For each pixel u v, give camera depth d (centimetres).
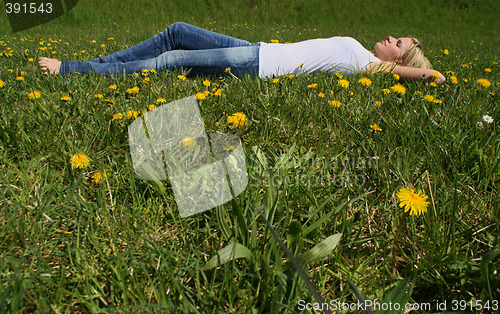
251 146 156
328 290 91
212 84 249
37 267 93
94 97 208
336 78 264
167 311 78
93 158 140
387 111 200
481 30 1163
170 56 274
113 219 109
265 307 86
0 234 99
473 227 105
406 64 288
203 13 1143
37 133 157
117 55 288
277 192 100
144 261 97
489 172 134
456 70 365
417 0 1297
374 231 116
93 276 88
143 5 1095
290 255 68
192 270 94
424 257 100
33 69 278
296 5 1233
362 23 1224
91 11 973
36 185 124
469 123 179
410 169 140
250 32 869
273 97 221
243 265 97
